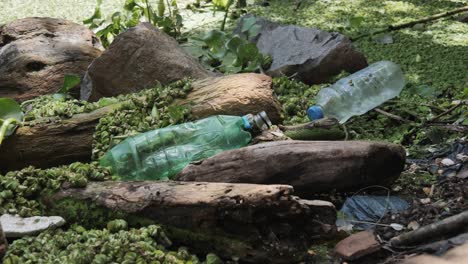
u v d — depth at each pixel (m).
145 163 2.78
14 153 2.95
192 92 3.10
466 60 4.04
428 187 2.79
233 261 2.32
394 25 4.59
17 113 3.03
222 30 4.62
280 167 2.59
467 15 4.71
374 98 3.39
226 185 2.36
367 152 2.63
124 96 3.26
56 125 2.98
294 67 3.75
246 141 2.86
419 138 3.15
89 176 2.62
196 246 2.37
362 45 4.38
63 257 2.24
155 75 3.46
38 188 2.59
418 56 4.09
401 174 2.87
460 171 2.86
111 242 2.28
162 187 2.42
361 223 2.60
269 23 4.26
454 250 2.33
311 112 3.11
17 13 5.26
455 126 3.20
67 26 4.14
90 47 3.99
